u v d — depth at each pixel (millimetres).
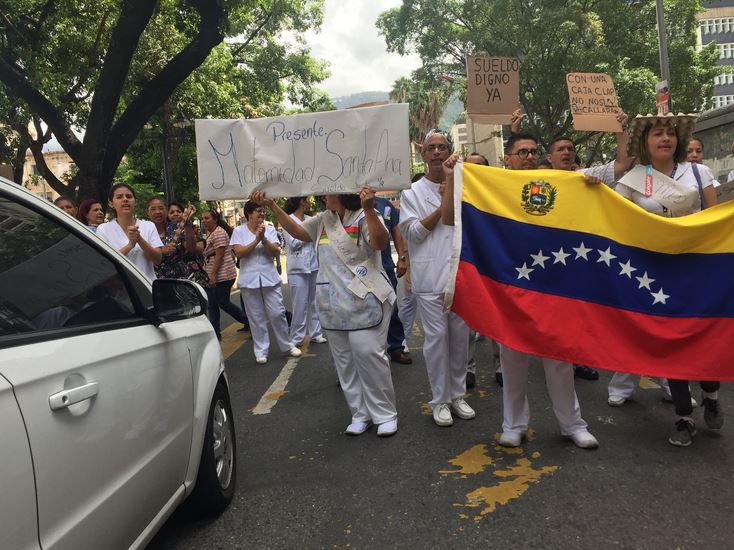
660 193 3668
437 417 4191
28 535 1526
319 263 4094
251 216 6438
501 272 3541
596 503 2943
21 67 13391
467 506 3000
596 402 4488
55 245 2166
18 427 1534
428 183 4203
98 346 2051
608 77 4312
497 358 5207
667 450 3523
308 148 3820
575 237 3545
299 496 3244
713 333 3408
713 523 2699
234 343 7945
